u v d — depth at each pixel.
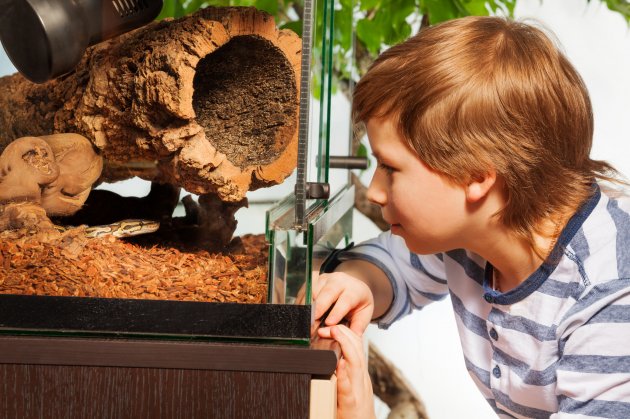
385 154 1.15
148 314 0.95
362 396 1.03
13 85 1.03
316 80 1.07
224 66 1.03
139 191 1.04
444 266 1.47
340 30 1.61
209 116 1.03
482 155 1.10
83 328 0.96
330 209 1.36
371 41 2.19
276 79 1.01
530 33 1.19
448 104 1.09
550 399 1.19
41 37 0.96
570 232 1.14
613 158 2.61
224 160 1.00
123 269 0.99
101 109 1.04
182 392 0.91
